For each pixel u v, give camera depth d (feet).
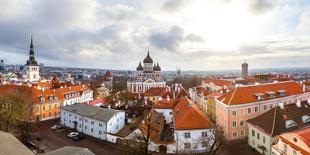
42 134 253.85
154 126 213.25
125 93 484.33
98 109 266.77
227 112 221.66
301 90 278.26
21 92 294.05
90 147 217.36
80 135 245.04
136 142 189.37
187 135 199.41
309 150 119.85
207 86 495.82
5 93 268.62
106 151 207.10
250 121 207.62
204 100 339.98
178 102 266.57
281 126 181.88
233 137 223.51
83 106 284.41
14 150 81.51
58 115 340.18
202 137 199.93
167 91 399.03
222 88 366.22
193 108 219.41
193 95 413.80
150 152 198.49
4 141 85.25
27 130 237.86
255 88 249.55
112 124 243.19
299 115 192.44
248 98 233.14
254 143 200.75
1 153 76.13
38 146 213.25
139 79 595.47
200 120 204.33
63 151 91.04
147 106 342.03
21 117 244.42
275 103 247.09
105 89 556.10
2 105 237.66
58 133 258.78
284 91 259.80
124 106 343.26
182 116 211.41
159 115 245.65
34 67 535.60
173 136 208.64
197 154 193.36
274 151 155.53
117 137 226.99
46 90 338.34
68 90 379.96
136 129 210.59
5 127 229.04
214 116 294.46
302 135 128.88
